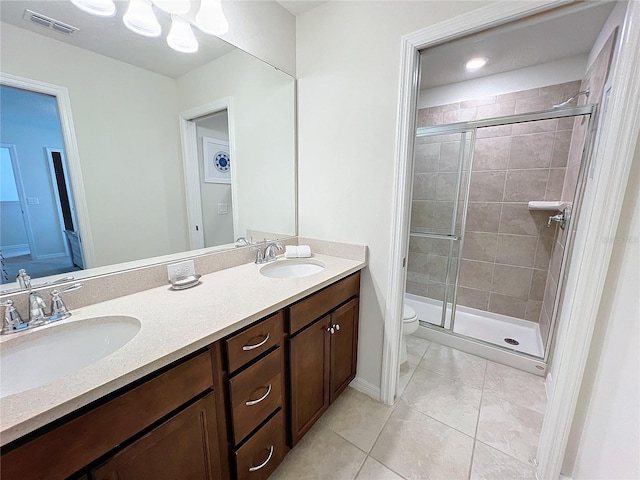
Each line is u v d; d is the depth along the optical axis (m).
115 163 1.08
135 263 1.16
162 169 1.23
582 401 1.06
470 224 2.59
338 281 1.39
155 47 1.14
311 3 1.50
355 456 1.27
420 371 1.90
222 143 1.45
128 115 1.10
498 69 2.20
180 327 0.81
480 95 2.38
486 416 1.50
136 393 0.64
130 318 0.88
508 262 2.45
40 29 0.86
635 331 0.81
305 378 1.24
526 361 1.88
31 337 0.76
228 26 1.26
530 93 2.17
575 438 1.09
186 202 1.33
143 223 1.18
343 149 1.54
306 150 1.69
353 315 1.56
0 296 0.80
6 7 0.79
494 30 1.12
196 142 1.34
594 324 0.98
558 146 2.11
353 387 1.74
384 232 1.47
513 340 2.20
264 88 1.54
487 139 2.39
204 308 0.95
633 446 0.76
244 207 1.58
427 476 1.17
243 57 1.42
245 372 0.93
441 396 1.65
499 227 2.45
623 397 0.84
